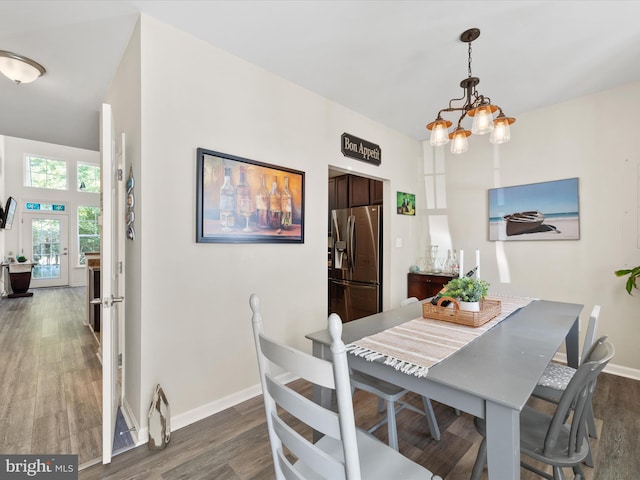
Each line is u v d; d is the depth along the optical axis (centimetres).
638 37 200
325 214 288
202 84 205
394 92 277
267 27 193
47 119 338
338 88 270
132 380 197
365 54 221
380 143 350
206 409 206
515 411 88
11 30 194
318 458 79
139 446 175
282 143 252
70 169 803
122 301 193
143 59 180
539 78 254
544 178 312
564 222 299
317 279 280
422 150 409
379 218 370
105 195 159
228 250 219
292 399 83
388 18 184
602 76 252
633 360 265
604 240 279
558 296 304
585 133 288
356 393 239
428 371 108
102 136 160
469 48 204
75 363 289
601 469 156
